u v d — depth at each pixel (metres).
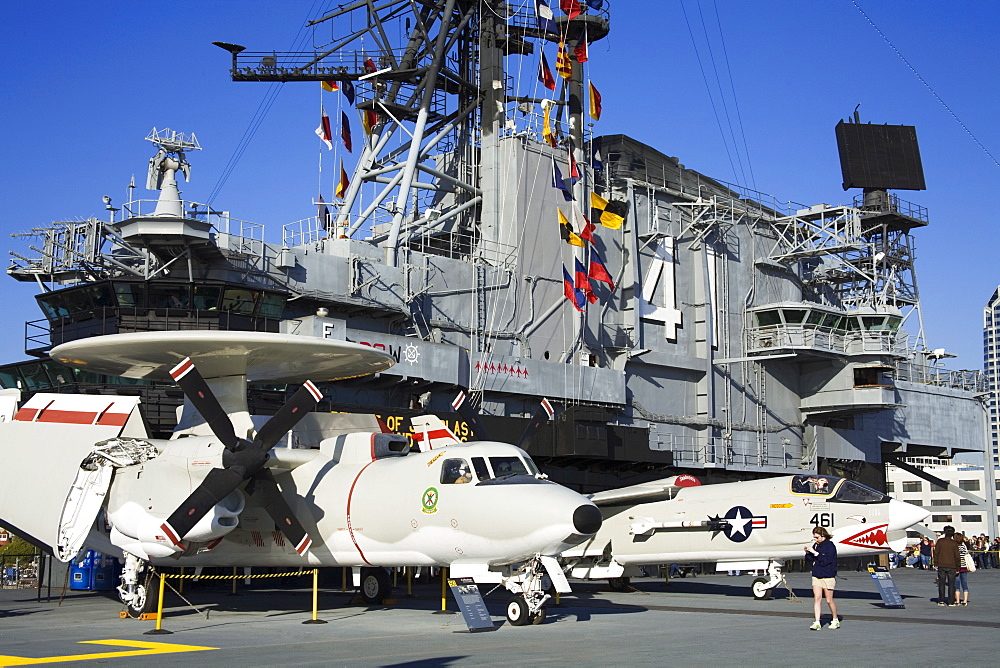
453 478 23.78
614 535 32.94
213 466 24.39
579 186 58.06
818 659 16.03
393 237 49.38
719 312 66.44
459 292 51.88
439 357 47.41
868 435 75.50
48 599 31.77
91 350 26.08
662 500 31.16
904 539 28.61
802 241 72.94
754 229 70.25
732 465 64.62
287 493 26.91
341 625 22.58
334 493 26.08
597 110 59.94
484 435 27.45
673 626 22.25
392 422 43.34
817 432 71.56
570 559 33.66
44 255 41.81
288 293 42.88
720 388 65.81
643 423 60.69
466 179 58.75
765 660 15.88
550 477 53.69
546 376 53.50
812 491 30.08
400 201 50.19
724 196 68.62
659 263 63.56
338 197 56.78
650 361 61.50
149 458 25.58
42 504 25.98
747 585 41.50
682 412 63.66
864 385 68.50
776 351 66.88
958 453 84.94
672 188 65.69
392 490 24.86
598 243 60.53
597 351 58.53
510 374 51.66
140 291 40.34
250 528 27.27
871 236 74.56
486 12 58.22
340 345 25.70
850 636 19.98
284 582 40.81
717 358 65.81
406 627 22.05
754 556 30.81
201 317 40.88
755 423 67.56
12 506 26.27
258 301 42.00
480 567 23.45
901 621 23.84
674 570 51.97
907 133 75.31
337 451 27.59
